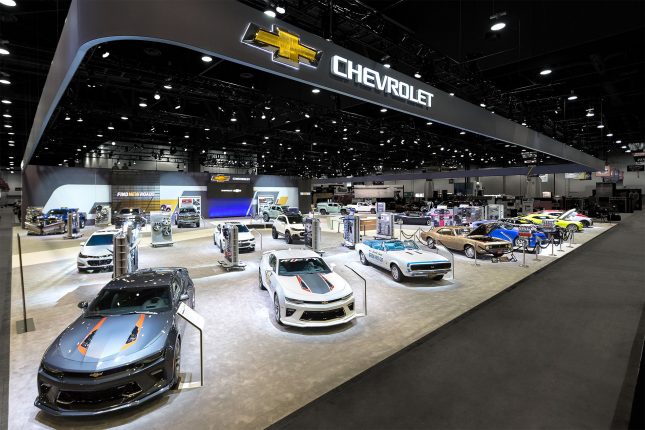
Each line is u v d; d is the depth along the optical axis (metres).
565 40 9.34
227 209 35.09
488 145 35.25
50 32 12.82
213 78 16.62
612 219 29.64
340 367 4.96
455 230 15.14
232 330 6.42
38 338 6.13
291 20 10.49
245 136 30.56
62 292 9.14
